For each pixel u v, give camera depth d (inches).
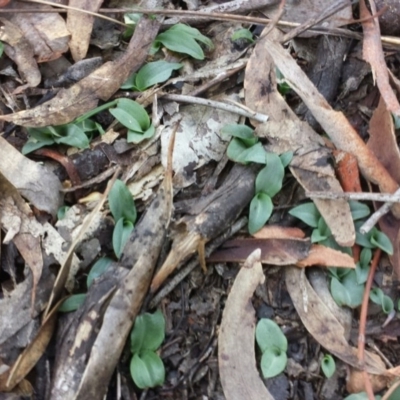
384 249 15.2
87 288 14.6
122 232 14.8
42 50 16.8
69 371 13.4
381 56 16.7
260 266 14.7
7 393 13.9
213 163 16.1
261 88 16.4
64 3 17.4
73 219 15.2
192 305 15.2
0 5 16.9
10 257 15.0
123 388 14.2
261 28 17.9
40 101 16.5
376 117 16.3
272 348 14.6
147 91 16.5
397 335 15.3
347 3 17.2
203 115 16.4
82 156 15.8
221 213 14.8
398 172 15.8
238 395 14.1
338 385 14.8
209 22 18.2
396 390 14.3
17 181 15.0
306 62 17.7
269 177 15.3
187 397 14.5
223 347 14.5
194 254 15.1
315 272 15.4
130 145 16.0
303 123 16.0
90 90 16.2
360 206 15.4
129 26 17.4
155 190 15.6
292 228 15.4
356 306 15.2
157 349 14.7
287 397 14.5
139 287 14.1
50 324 14.3
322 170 15.5
